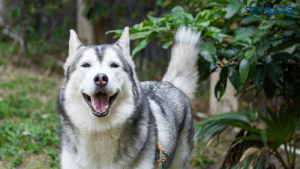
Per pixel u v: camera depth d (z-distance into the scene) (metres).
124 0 9.22
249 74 3.64
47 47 9.46
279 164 5.21
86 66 2.84
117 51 2.97
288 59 3.74
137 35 3.85
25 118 5.90
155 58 8.77
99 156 2.88
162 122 3.32
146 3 8.78
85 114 2.82
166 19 3.81
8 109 6.01
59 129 3.14
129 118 2.85
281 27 3.79
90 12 8.93
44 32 10.09
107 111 2.73
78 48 3.08
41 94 7.35
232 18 4.79
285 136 4.07
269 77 3.88
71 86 2.88
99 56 2.85
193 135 4.07
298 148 5.57
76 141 2.87
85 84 2.74
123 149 2.86
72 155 2.90
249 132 4.41
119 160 2.86
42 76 8.61
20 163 4.42
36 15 10.26
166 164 3.42
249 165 3.84
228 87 6.29
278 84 3.66
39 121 5.88
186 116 3.82
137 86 3.07
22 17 10.14
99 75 2.65
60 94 3.01
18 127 5.24
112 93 2.72
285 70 3.96
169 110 3.51
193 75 4.00
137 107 2.94
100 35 9.55
